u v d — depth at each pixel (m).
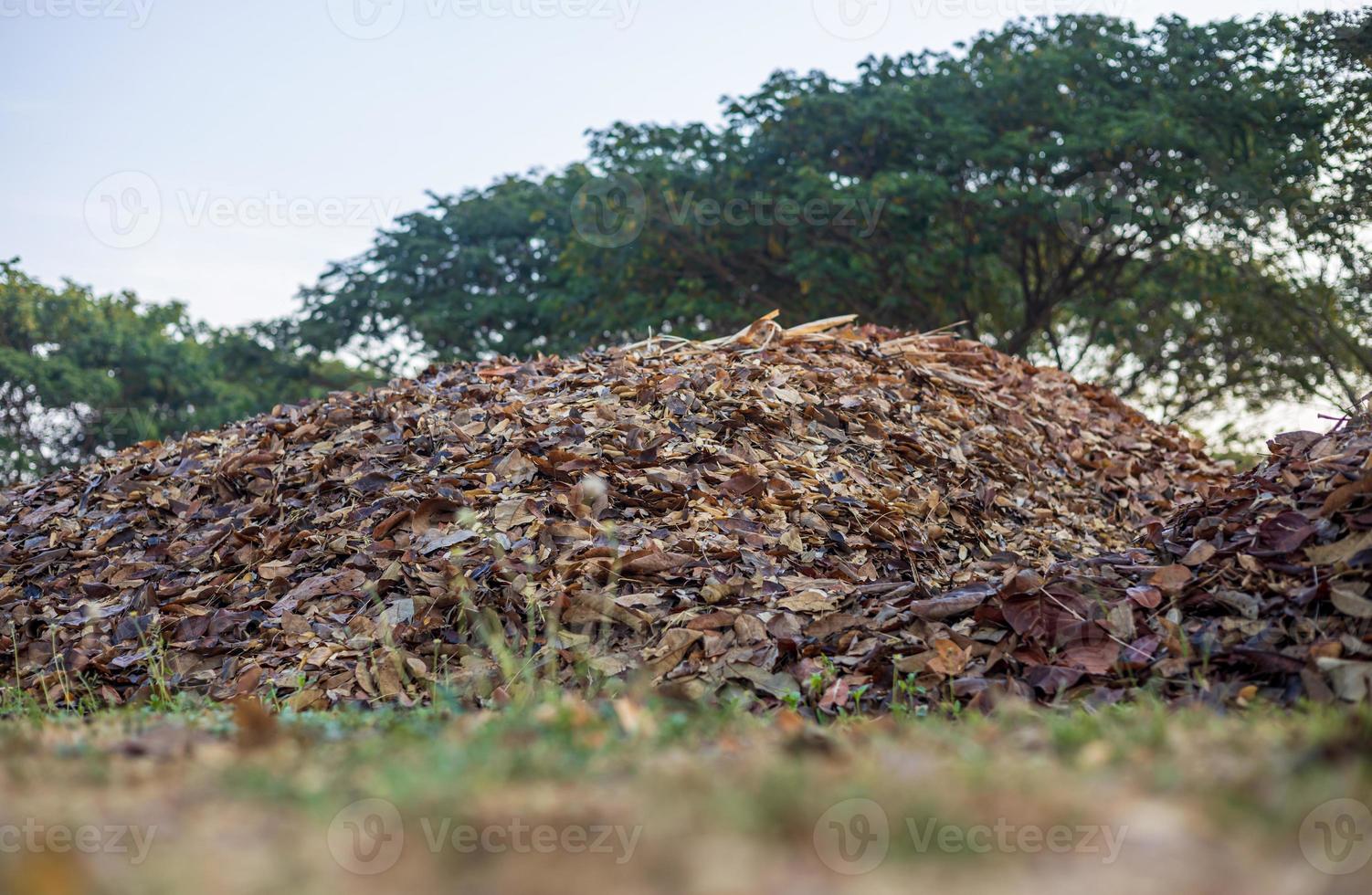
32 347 27.98
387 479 5.59
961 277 17.61
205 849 1.31
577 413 5.96
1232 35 16.16
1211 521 4.32
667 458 5.42
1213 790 1.54
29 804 1.57
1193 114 15.84
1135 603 3.77
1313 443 4.55
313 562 5.03
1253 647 3.40
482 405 6.41
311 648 4.32
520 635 4.15
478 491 5.18
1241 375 19.53
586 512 4.92
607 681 3.76
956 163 16.72
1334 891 1.15
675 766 1.82
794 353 7.21
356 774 1.81
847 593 4.26
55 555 5.69
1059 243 17.91
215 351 25.25
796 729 2.65
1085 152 16.14
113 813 1.50
